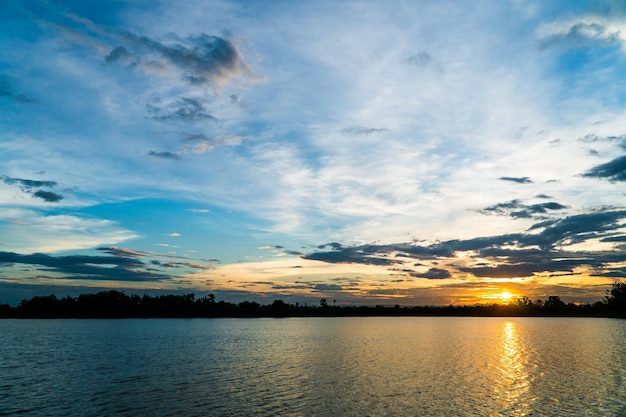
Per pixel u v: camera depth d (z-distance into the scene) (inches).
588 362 2753.4
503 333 6102.4
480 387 1925.4
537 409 1521.9
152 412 1536.7
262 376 2265.0
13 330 7239.2
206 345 4224.9
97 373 2422.5
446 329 7618.1
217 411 1530.5
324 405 1598.2
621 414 1453.0
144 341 4756.4
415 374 2313.0
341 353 3452.3
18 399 1774.1
